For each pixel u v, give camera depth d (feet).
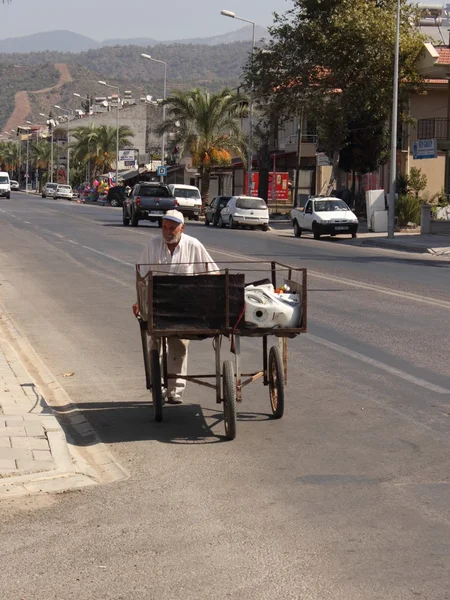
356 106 164.66
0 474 21.71
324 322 47.24
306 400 30.50
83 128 389.80
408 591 15.38
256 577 15.97
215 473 22.54
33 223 150.41
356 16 159.74
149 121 450.71
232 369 25.90
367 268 79.92
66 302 55.98
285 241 121.39
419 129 170.09
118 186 271.08
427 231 135.23
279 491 21.01
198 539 17.92
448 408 29.22
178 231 27.89
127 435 26.48
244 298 26.35
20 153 618.44
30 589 15.57
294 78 168.04
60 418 28.58
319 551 17.20
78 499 20.58
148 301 26.02
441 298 57.67
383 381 33.35
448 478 21.90
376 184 179.52
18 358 37.01
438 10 221.87
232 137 224.33
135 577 16.03
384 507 19.79
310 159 224.33
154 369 27.45
